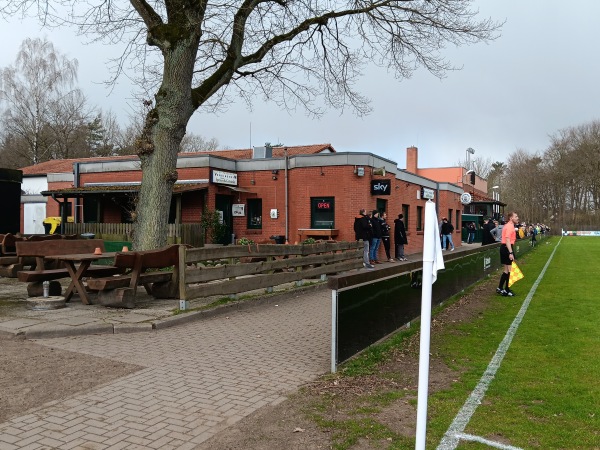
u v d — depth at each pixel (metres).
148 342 6.47
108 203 21.53
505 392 4.72
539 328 7.68
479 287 12.79
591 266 19.50
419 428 2.91
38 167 35.44
